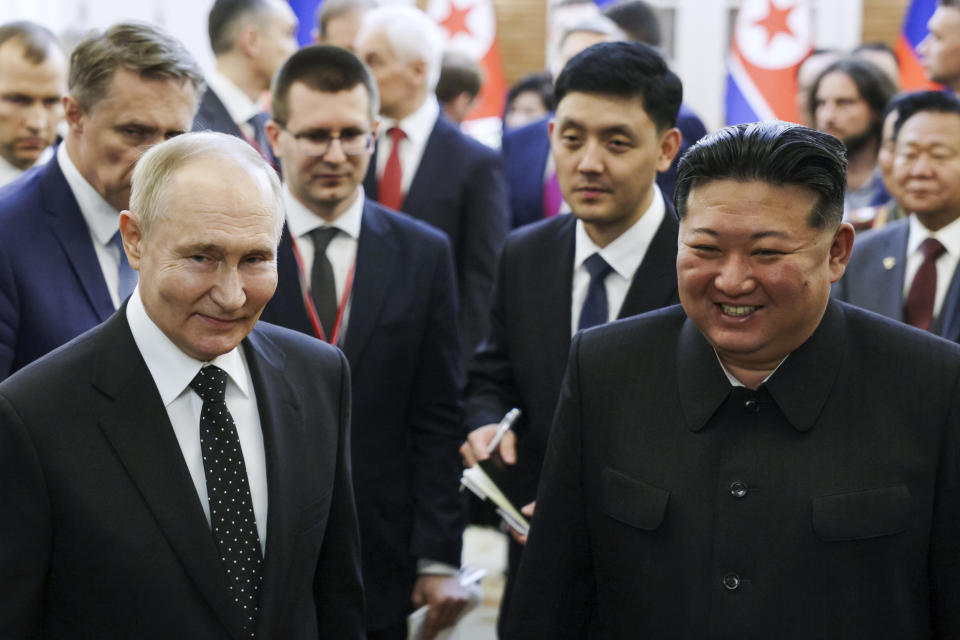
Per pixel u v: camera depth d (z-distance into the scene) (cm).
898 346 204
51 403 193
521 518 285
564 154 288
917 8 705
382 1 834
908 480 194
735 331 194
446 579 321
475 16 821
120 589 190
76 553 190
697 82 934
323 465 216
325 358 226
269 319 307
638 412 213
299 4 764
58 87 397
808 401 200
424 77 457
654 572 205
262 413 209
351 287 314
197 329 194
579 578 225
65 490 190
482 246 447
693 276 194
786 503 197
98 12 852
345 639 224
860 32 898
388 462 318
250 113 477
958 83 536
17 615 186
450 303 330
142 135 256
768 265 188
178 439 202
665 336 218
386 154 458
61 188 264
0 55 388
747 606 196
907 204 351
